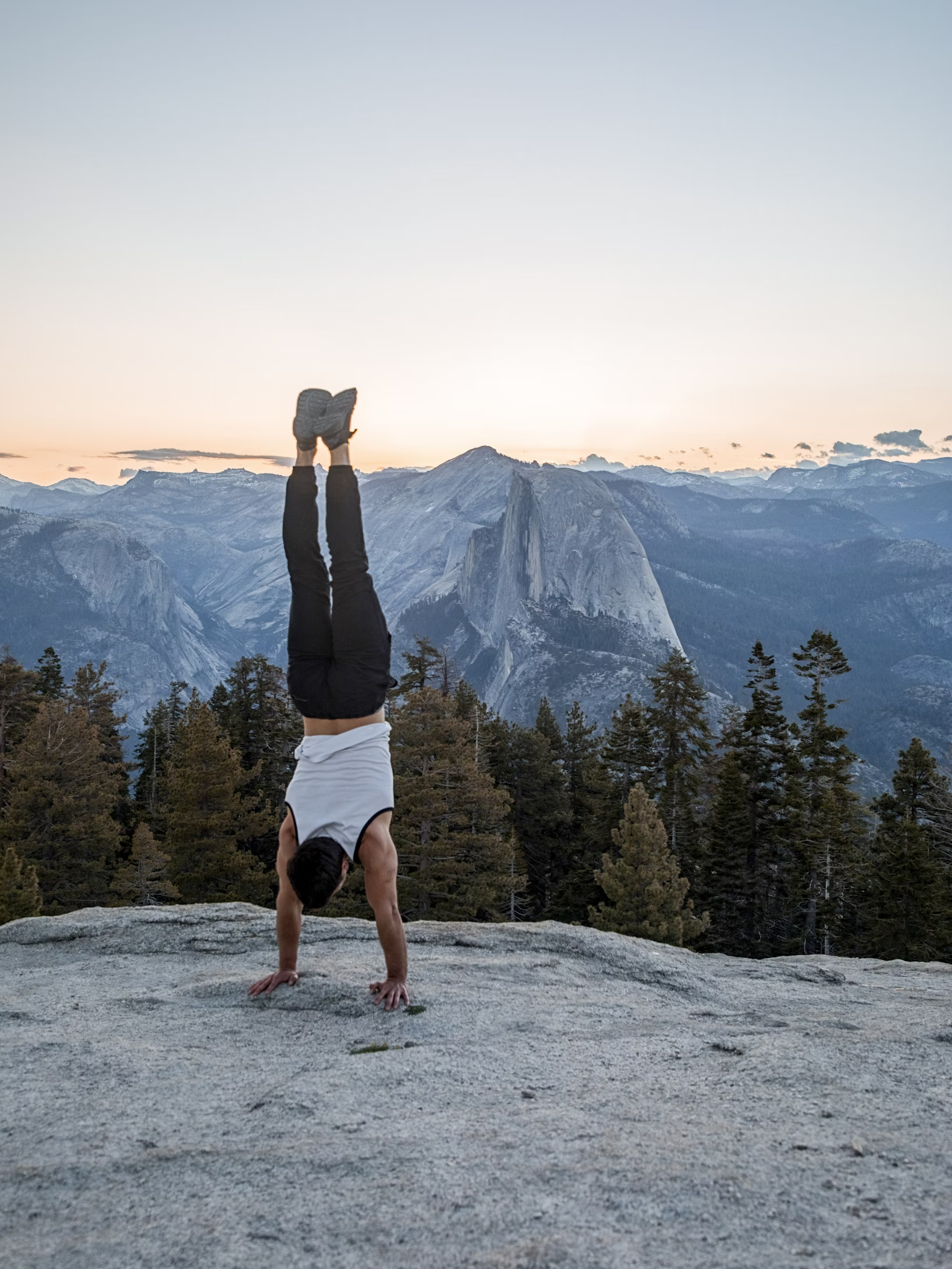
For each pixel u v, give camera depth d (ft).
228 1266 7.57
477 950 21.77
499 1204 8.39
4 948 22.07
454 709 113.39
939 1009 17.54
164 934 22.26
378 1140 9.94
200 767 111.24
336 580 14.94
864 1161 9.21
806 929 127.24
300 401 15.44
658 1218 8.09
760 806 133.80
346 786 14.76
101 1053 13.43
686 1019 16.76
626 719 148.56
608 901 131.23
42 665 203.00
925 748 137.59
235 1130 10.53
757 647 131.95
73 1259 7.78
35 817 118.93
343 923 23.21
